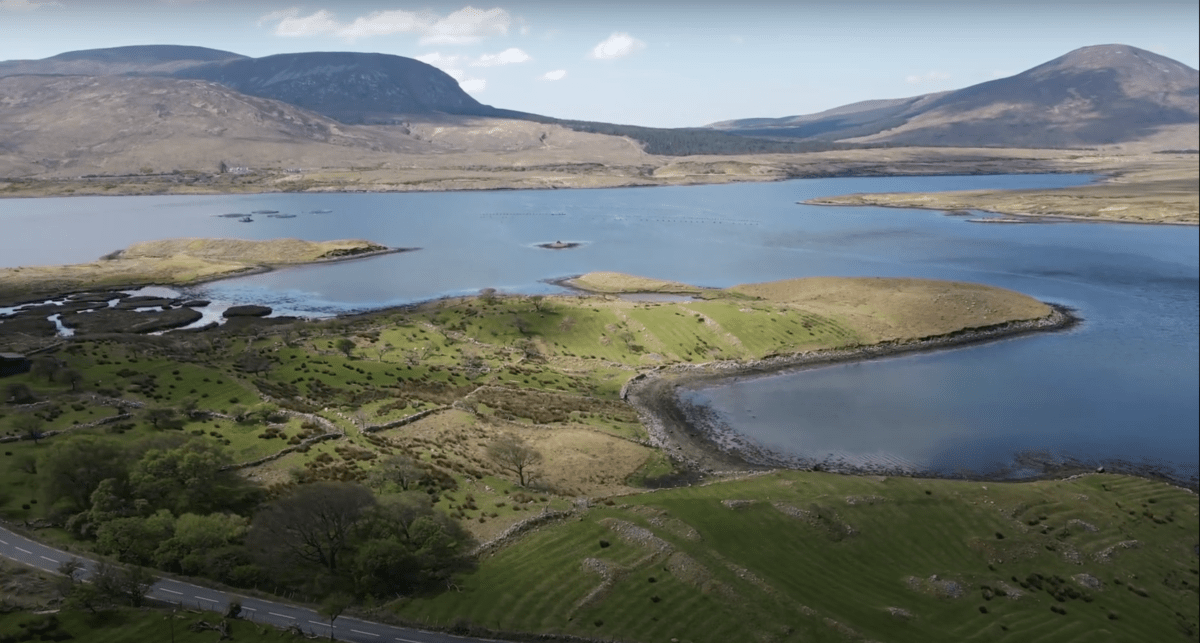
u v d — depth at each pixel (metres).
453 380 137.75
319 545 72.62
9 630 56.72
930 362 159.12
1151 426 124.31
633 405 133.75
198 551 70.38
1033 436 120.81
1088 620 72.00
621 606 67.94
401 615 65.00
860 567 78.62
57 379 120.56
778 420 127.56
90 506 78.31
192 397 115.69
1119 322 191.62
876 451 115.25
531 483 96.88
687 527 81.06
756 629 65.50
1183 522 92.62
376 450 101.06
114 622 60.09
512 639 62.75
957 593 74.88
